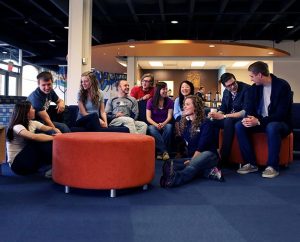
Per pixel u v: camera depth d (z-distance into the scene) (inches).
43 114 144.6
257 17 358.6
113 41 448.5
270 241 67.0
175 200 97.2
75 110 178.1
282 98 140.7
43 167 145.3
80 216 80.9
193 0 286.4
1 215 80.8
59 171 104.0
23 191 104.9
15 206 88.4
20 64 516.4
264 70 140.6
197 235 69.7
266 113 145.9
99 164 98.4
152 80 212.2
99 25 392.8
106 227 73.7
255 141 146.1
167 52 389.7
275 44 434.6
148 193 105.2
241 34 429.7
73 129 153.3
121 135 108.9
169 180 112.9
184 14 338.6
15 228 72.2
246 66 483.8
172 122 184.1
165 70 542.9
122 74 603.5
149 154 107.3
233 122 151.3
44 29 396.8
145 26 402.9
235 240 67.3
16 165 122.7
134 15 340.5
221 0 300.4
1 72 470.0
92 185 98.7
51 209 86.2
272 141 135.0
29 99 147.3
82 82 162.2
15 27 403.9
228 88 160.7
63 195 100.7
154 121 185.5
